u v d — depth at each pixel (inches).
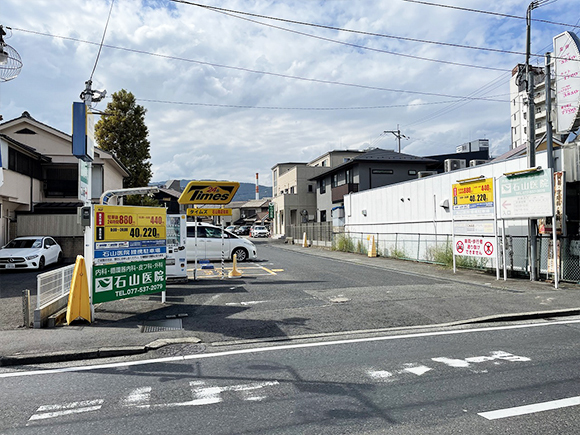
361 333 267.9
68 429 141.9
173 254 464.1
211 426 141.5
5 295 410.0
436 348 233.3
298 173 1774.1
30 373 203.8
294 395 167.8
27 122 927.7
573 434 131.3
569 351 224.1
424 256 689.6
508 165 523.8
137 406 160.2
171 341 248.1
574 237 446.3
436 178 666.2
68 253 771.4
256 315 312.8
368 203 924.6
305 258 820.6
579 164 466.6
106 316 313.1
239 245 732.0
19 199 807.7
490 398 161.0
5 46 244.4
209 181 480.4
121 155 1221.1
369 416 146.7
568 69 453.4
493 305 339.0
